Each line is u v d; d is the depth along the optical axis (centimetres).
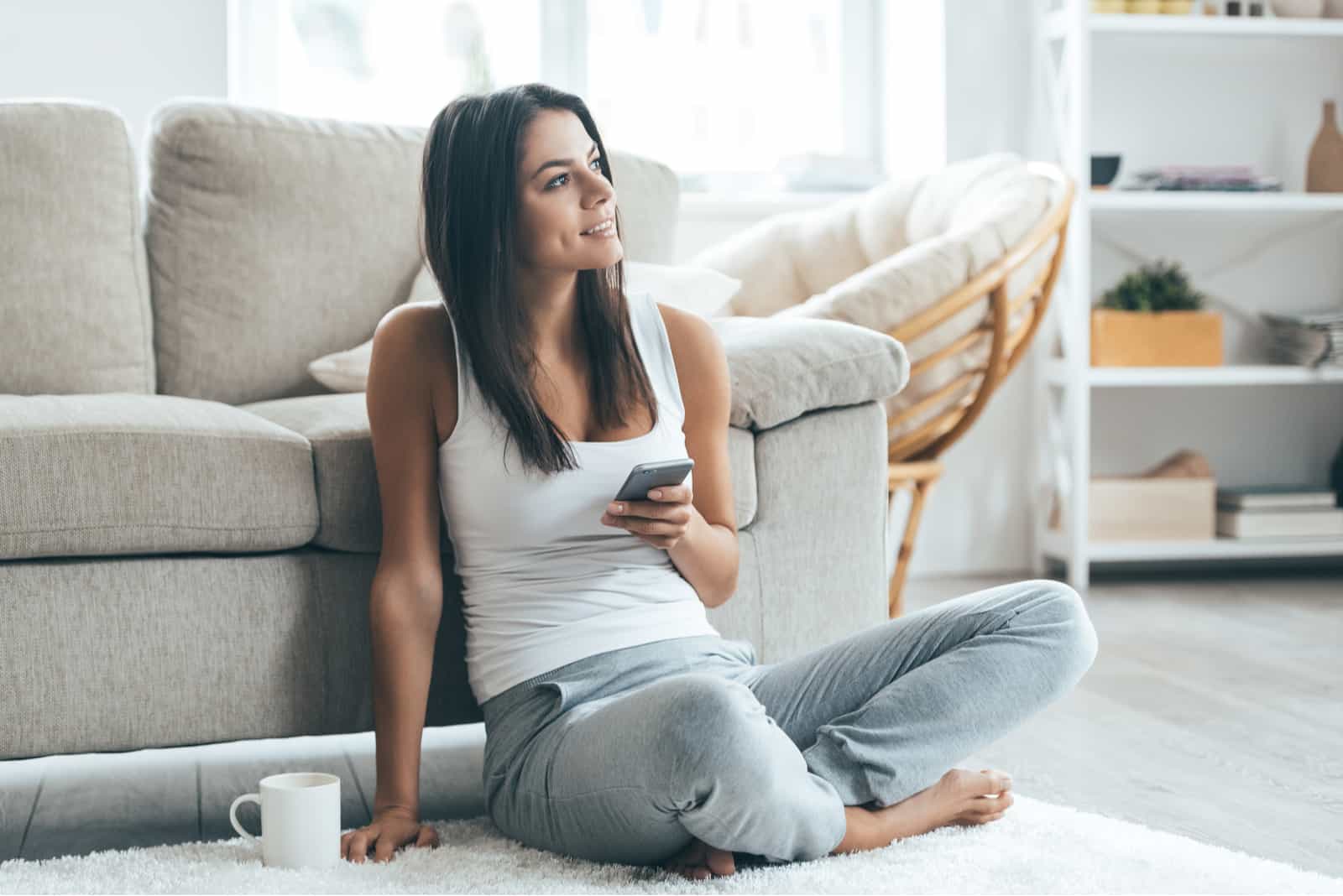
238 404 222
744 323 216
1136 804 187
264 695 168
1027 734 226
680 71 398
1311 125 416
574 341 165
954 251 258
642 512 153
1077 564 377
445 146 160
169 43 337
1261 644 299
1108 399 411
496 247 157
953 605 164
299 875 142
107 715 161
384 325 164
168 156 222
